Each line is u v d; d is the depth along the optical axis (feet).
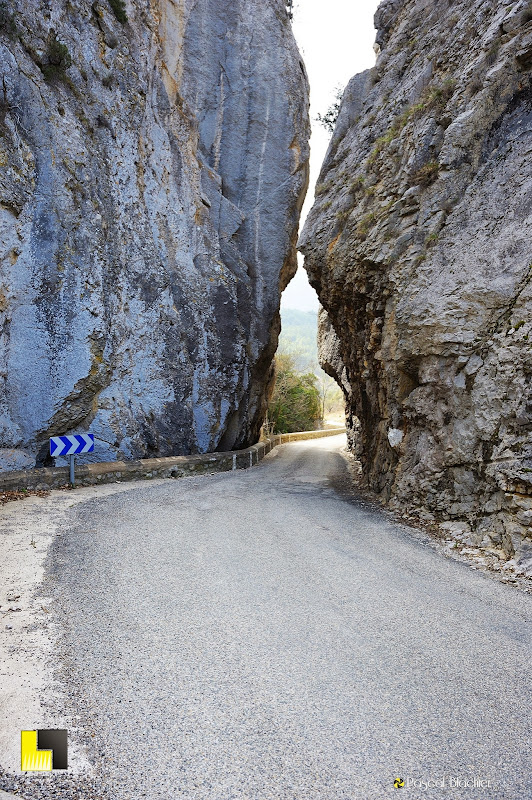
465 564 22.86
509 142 28.86
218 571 21.47
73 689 12.71
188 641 15.34
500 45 30.83
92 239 45.44
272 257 73.92
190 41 69.77
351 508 34.88
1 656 14.02
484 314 26.99
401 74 45.42
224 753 10.64
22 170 40.45
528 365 23.49
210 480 47.50
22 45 42.57
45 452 42.65
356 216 41.39
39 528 26.84
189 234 60.54
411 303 30.86
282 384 128.36
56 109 44.52
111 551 23.48
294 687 13.08
